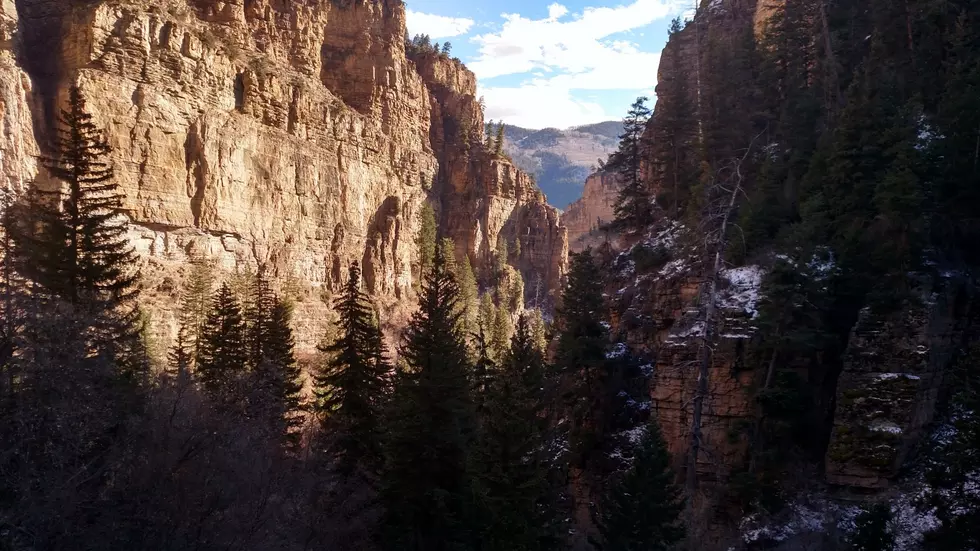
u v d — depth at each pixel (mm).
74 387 20125
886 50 43250
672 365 32188
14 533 17078
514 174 155625
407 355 30453
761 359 29547
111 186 32719
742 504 27391
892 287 27750
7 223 29688
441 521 26953
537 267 154625
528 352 30781
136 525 20266
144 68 71438
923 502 23688
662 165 54281
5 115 60250
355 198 103875
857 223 29438
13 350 19531
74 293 29344
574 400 36812
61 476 17875
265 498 24094
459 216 144375
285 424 33594
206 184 76625
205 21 89375
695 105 55125
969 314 28422
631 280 44250
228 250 79125
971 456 20797
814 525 24969
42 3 71875
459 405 27812
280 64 98688
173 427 23141
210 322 47781
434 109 150375
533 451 23344
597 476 33812
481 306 105875
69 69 68188
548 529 23922
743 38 57938
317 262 95250
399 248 112438
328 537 26047
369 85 120125
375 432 32531
